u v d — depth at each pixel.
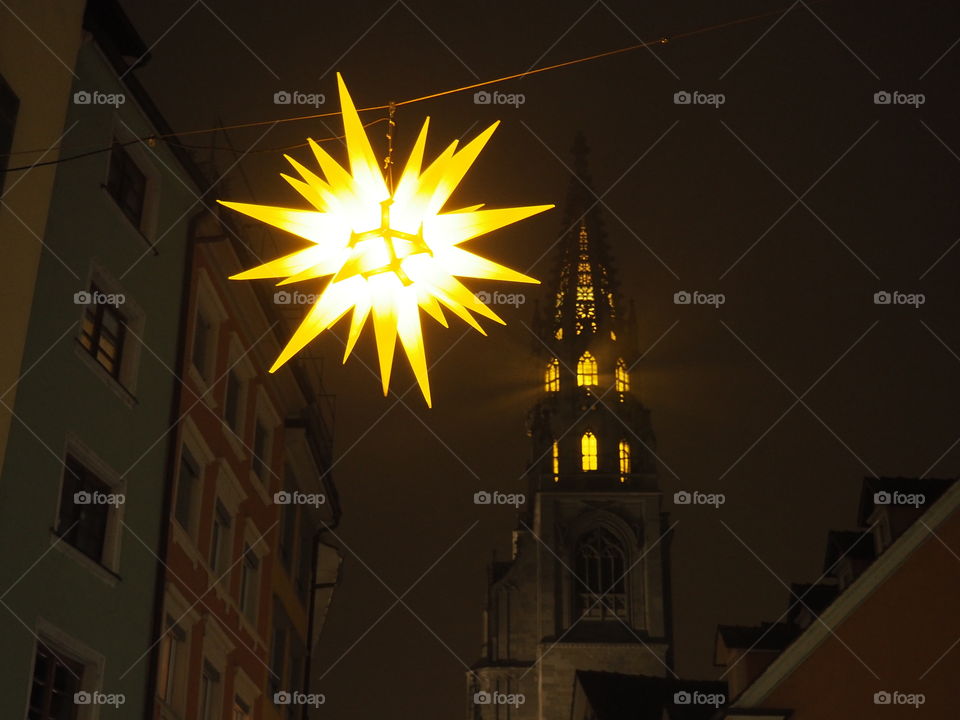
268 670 32.16
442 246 8.10
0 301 17.55
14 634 17.61
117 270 22.16
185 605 24.97
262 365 31.97
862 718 29.52
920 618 29.64
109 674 20.77
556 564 104.62
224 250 27.53
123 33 21.81
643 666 101.88
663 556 106.38
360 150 8.10
